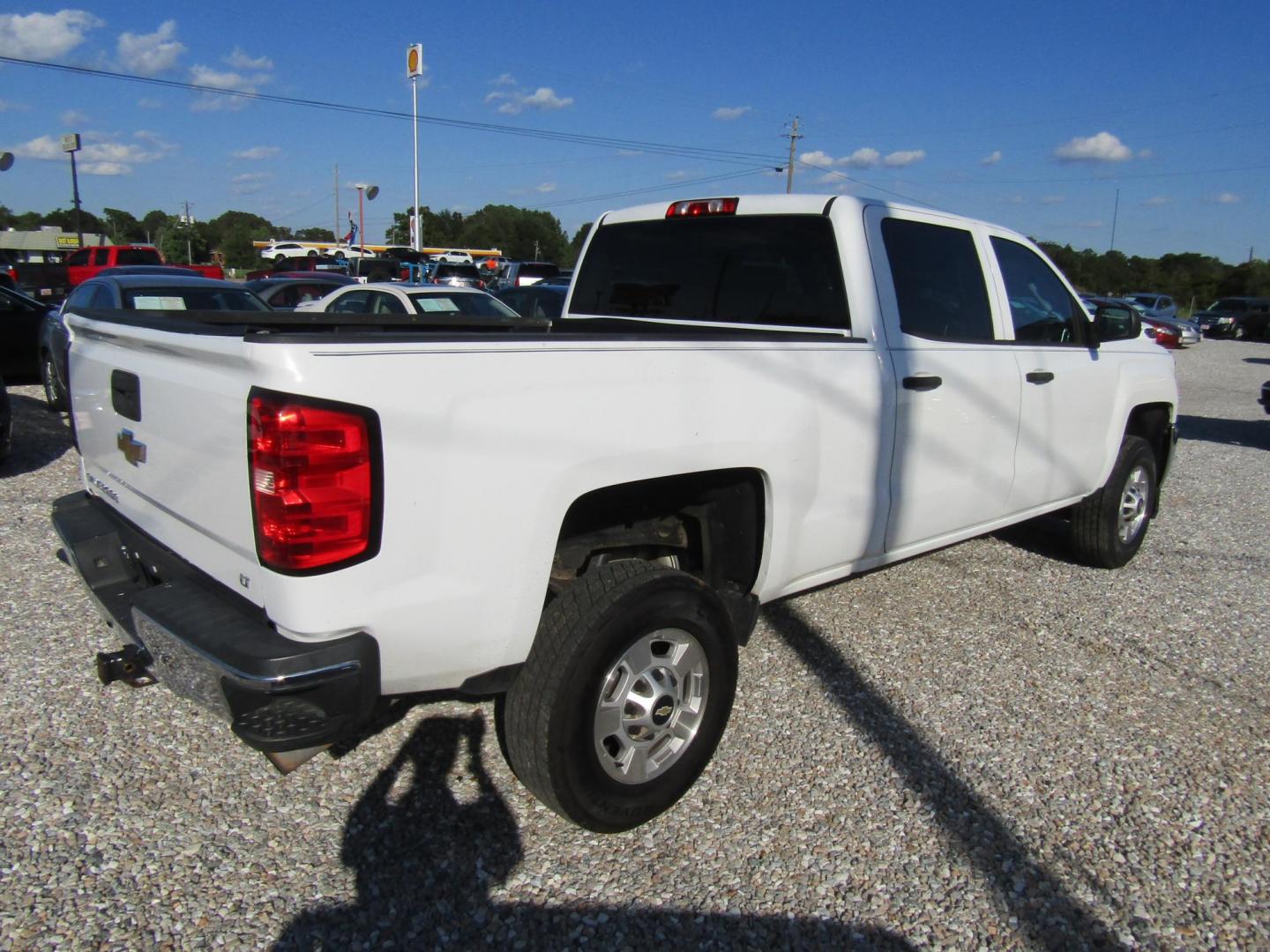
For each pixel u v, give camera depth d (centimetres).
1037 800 313
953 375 398
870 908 260
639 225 458
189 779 311
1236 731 366
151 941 239
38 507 634
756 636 441
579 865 275
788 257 394
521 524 253
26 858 269
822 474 342
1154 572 567
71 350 356
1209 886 273
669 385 284
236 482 236
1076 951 246
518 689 269
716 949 243
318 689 226
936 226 415
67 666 388
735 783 318
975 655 429
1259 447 1116
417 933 246
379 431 224
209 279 941
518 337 252
